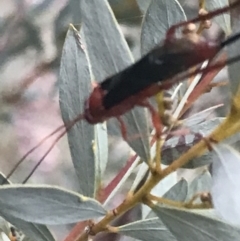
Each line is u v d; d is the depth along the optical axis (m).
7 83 0.20
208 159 0.10
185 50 0.07
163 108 0.09
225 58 0.08
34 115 0.21
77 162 0.10
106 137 0.11
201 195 0.09
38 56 0.20
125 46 0.09
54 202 0.09
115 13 0.15
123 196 0.18
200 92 0.11
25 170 0.20
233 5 0.08
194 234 0.08
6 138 0.21
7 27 0.20
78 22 0.16
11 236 0.12
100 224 0.10
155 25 0.10
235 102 0.08
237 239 0.08
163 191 0.12
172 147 0.10
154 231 0.10
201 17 0.08
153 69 0.07
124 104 0.08
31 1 0.19
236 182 0.08
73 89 0.10
